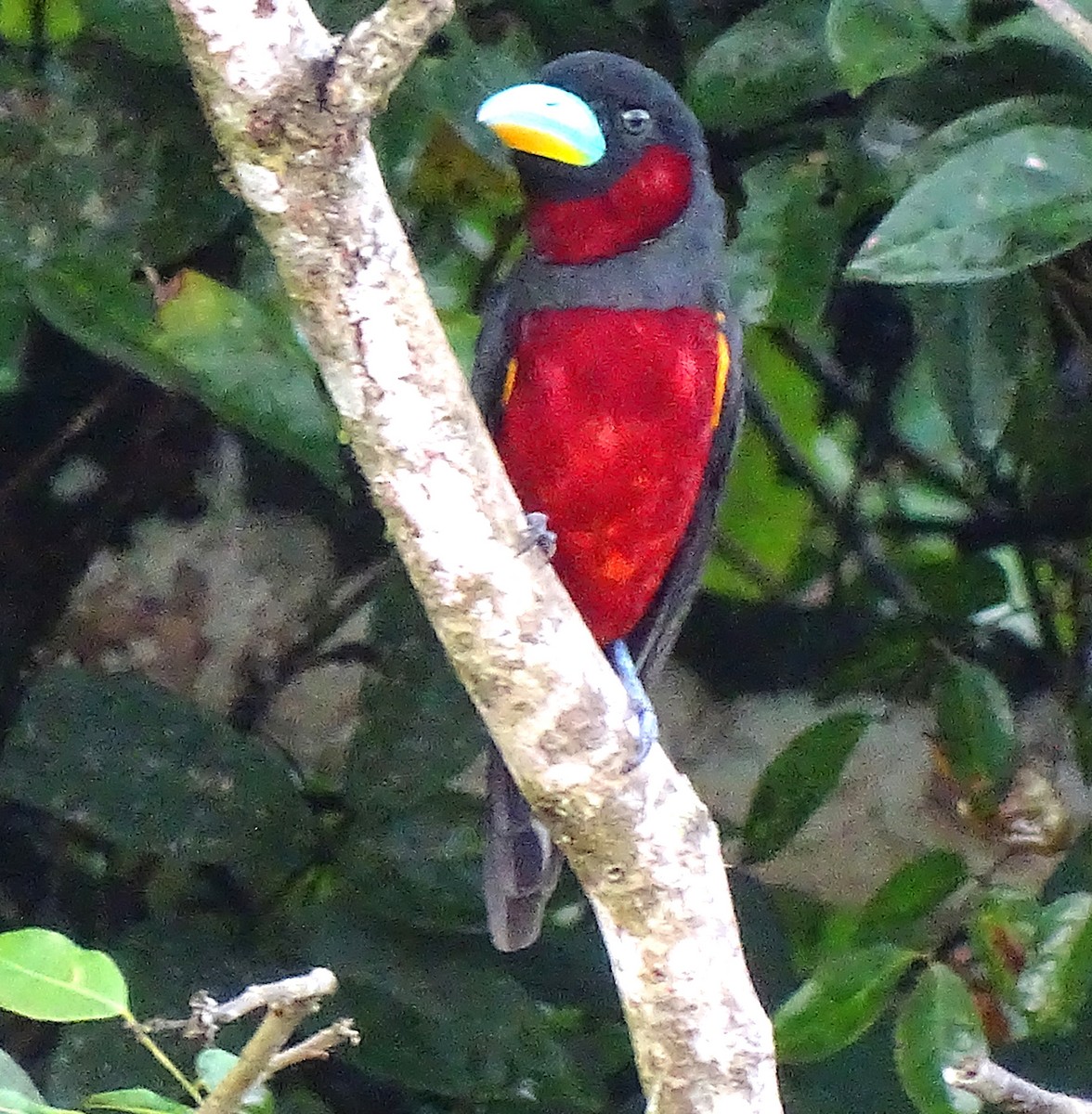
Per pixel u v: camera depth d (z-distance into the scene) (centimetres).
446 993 547
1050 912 549
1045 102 499
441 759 572
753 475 712
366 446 355
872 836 720
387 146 529
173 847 572
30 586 691
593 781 386
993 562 688
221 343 525
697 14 603
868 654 692
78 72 532
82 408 692
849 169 556
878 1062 609
